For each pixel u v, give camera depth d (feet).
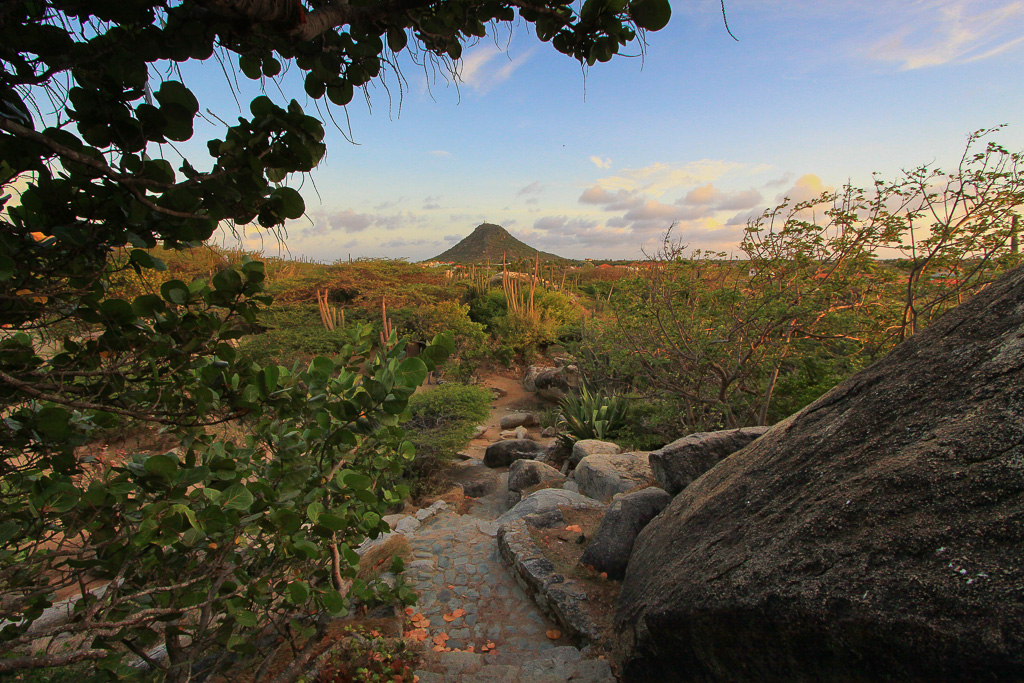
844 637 5.82
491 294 77.82
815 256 23.15
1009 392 6.20
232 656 8.79
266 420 8.17
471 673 10.62
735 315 24.18
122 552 6.29
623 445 28.58
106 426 5.64
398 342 8.23
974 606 4.96
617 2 4.56
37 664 5.30
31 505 5.64
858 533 6.38
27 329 4.77
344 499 9.49
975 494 5.64
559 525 17.11
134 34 3.55
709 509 9.74
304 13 3.70
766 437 10.27
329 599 8.02
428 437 29.43
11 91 3.51
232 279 5.16
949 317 8.31
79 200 3.94
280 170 4.18
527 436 40.55
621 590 11.71
